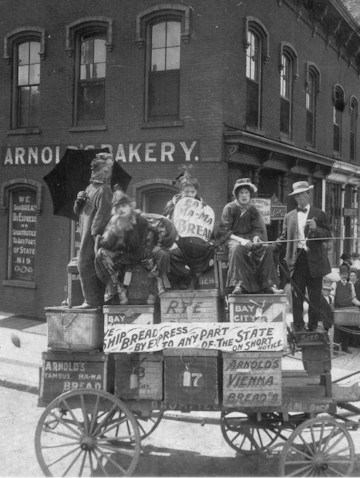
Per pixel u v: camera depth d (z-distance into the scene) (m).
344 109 20.48
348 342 11.18
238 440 7.12
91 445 5.38
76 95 13.59
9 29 14.30
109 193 5.91
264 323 5.38
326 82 18.39
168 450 6.51
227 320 5.88
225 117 11.96
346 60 20.36
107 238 5.48
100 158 5.99
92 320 5.57
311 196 17.89
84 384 5.56
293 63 15.67
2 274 14.56
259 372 5.38
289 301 10.67
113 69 12.93
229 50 12.02
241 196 6.00
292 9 15.31
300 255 6.62
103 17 12.93
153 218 5.77
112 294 5.57
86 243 5.78
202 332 5.41
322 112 18.12
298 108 16.14
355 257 15.98
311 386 5.89
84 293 5.76
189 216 5.83
